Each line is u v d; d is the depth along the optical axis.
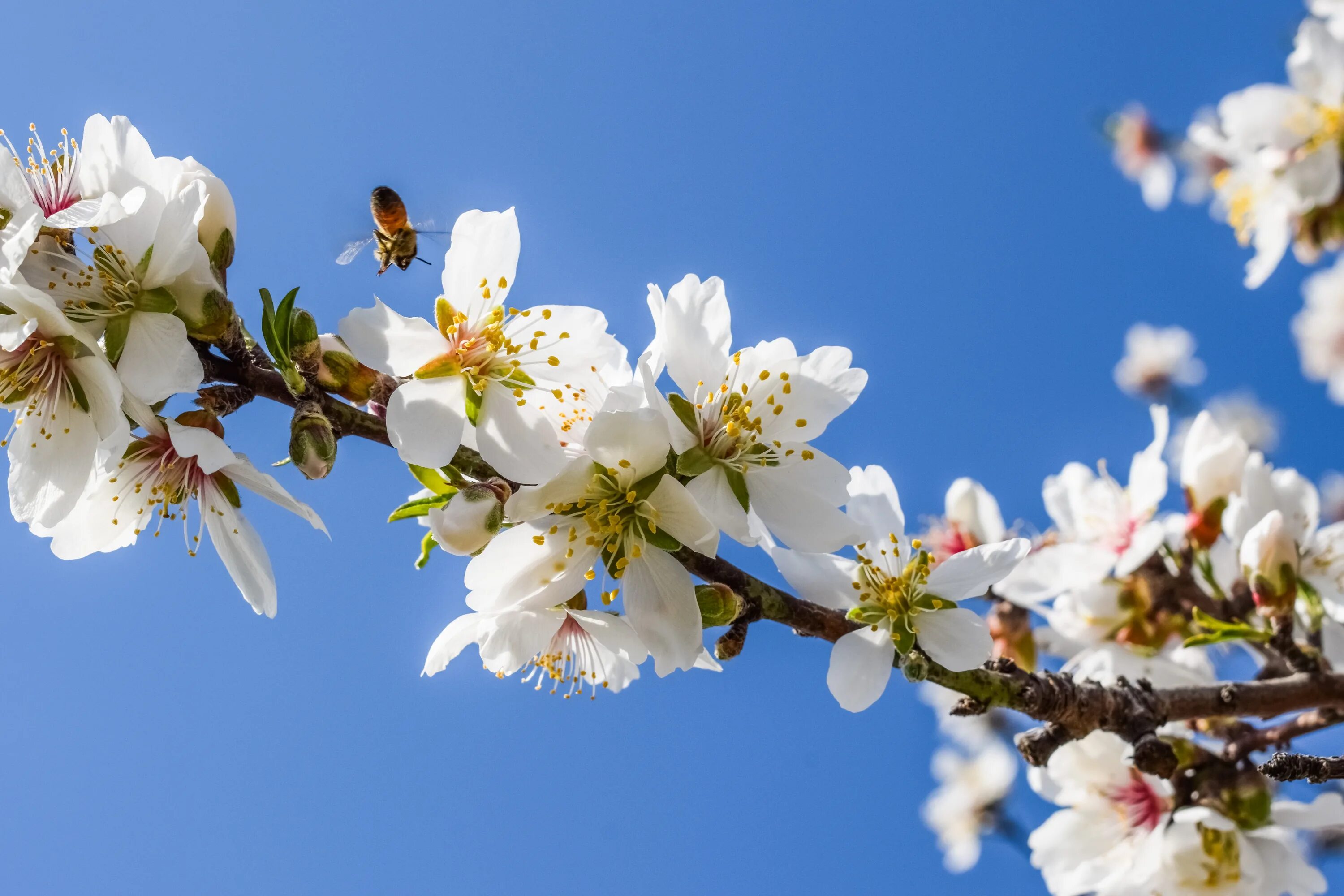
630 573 0.49
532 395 0.50
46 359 0.49
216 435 0.50
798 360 0.50
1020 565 0.60
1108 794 0.56
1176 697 0.53
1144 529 0.59
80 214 0.49
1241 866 0.54
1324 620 0.58
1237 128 0.63
